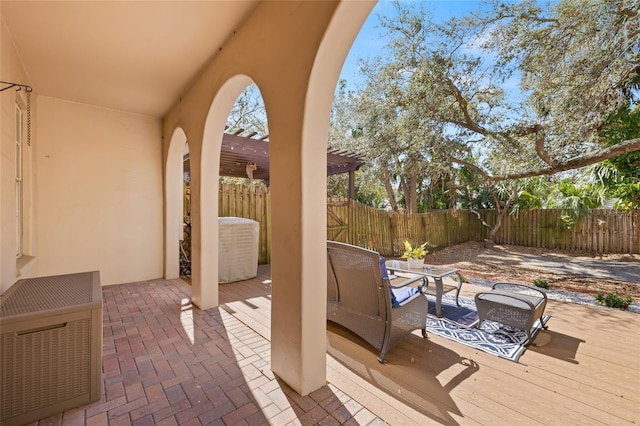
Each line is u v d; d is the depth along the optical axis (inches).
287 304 85.2
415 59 265.3
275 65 88.0
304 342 81.1
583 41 183.2
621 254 329.7
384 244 356.2
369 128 356.8
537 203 419.5
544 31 198.5
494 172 292.8
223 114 140.1
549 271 266.8
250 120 510.6
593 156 205.0
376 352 108.7
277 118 87.3
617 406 79.7
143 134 208.5
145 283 201.3
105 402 78.0
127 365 96.6
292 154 81.7
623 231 331.0
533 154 235.0
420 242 384.5
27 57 129.7
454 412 76.0
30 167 151.3
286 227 84.7
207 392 82.7
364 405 78.1
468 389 86.3
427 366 99.1
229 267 211.3
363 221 340.5
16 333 68.7
